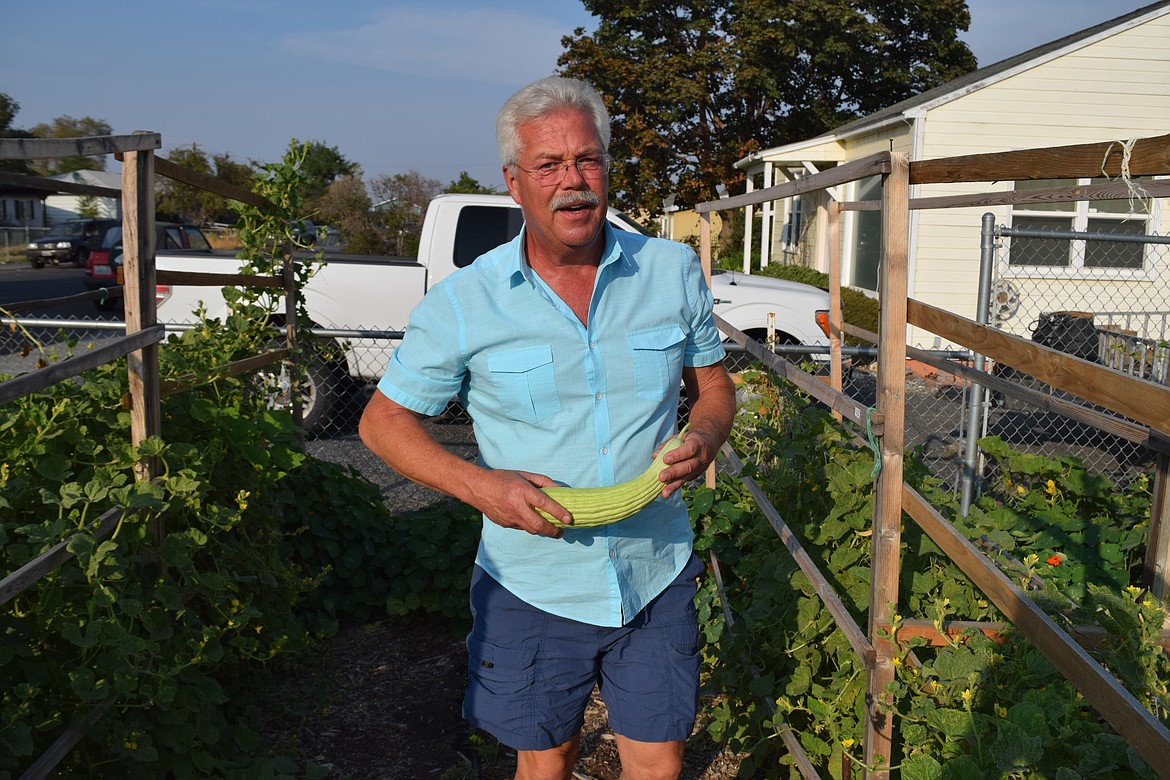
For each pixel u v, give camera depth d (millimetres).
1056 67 12859
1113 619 2414
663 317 2314
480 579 2426
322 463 4754
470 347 2238
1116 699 1513
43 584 2518
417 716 3678
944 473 6836
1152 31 12734
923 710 2275
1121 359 7691
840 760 2688
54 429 2928
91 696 2412
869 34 26984
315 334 5180
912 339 13078
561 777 2480
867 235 15391
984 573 1997
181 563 2963
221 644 3520
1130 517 4852
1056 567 4027
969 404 5035
